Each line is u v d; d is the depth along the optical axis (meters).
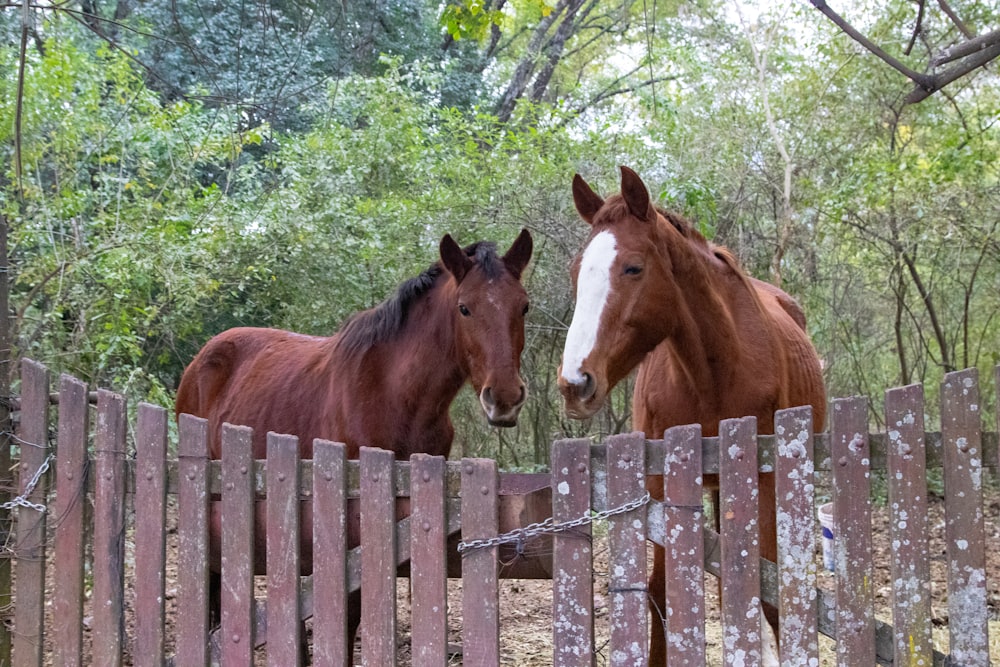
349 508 2.73
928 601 2.36
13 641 2.96
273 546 2.65
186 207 7.10
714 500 4.14
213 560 2.94
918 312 8.87
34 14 5.71
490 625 2.50
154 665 2.78
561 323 7.84
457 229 7.91
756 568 2.41
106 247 5.89
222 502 2.69
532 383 8.11
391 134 8.60
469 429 8.26
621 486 2.45
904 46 7.80
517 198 7.81
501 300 3.58
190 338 8.23
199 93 8.48
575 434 8.29
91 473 2.91
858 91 8.00
